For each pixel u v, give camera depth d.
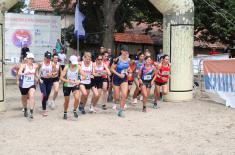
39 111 10.98
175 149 6.93
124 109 11.31
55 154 6.56
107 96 12.53
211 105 12.27
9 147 7.00
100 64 10.59
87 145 7.16
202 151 6.81
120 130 8.48
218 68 12.51
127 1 26.80
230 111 11.16
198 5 23.36
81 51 31.56
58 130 8.42
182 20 12.80
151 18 27.09
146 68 10.77
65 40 30.23
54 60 10.66
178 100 12.95
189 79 13.12
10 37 20.70
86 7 27.53
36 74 9.85
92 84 10.54
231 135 8.09
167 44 13.05
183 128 8.77
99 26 27.89
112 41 23.17
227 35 23.78
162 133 8.24
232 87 11.95
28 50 18.86
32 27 21.08
